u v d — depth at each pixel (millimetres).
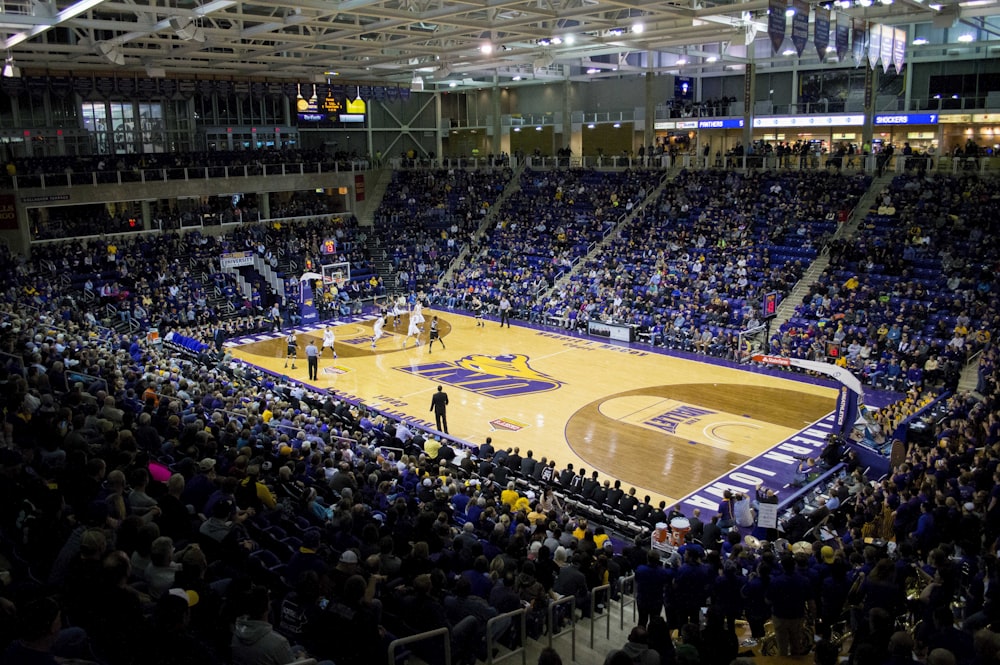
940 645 8156
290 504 12664
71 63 42844
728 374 34375
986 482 15250
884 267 37562
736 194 46438
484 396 31469
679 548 15711
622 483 23172
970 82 46938
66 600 6590
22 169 46250
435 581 9422
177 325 42156
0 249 42688
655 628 7594
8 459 9617
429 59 49812
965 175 40781
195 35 31547
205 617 7301
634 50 44938
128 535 7871
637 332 40344
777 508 18438
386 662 8055
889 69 49375
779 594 9648
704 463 24562
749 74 49750
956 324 33125
